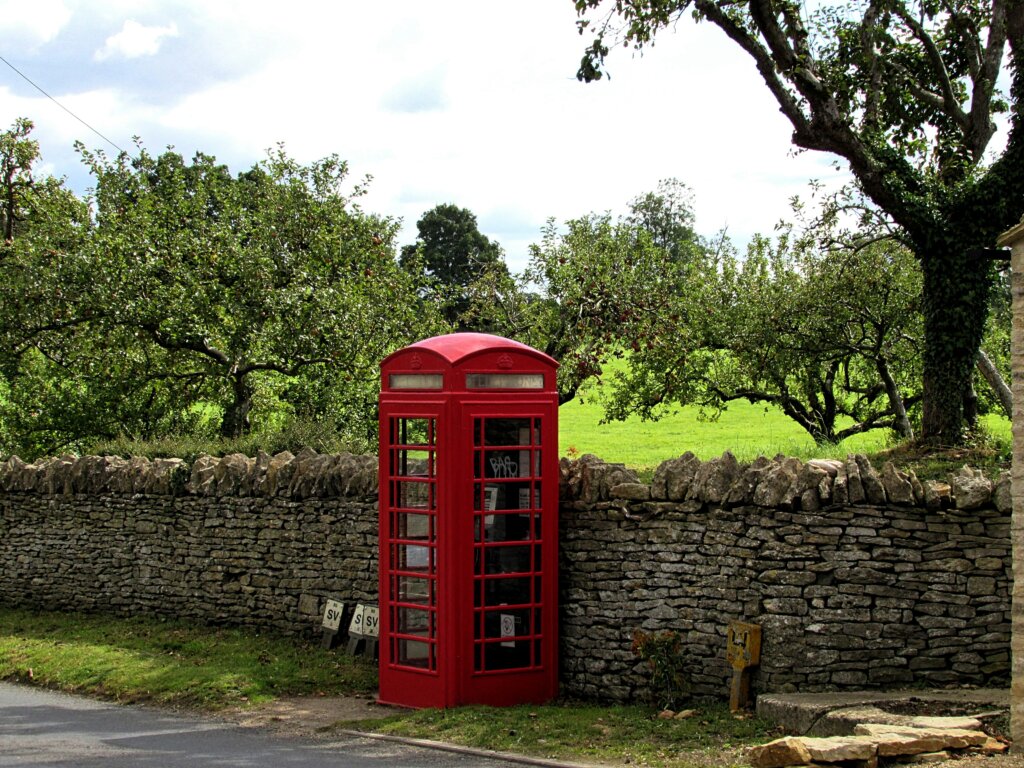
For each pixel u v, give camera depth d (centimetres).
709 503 980
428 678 991
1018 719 720
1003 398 1822
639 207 6481
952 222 1495
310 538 1259
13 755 837
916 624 904
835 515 923
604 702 1020
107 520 1455
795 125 1508
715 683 965
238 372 2053
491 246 5206
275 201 2198
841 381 2595
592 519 1041
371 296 2175
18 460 1565
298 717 973
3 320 1978
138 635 1315
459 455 971
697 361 2491
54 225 2102
